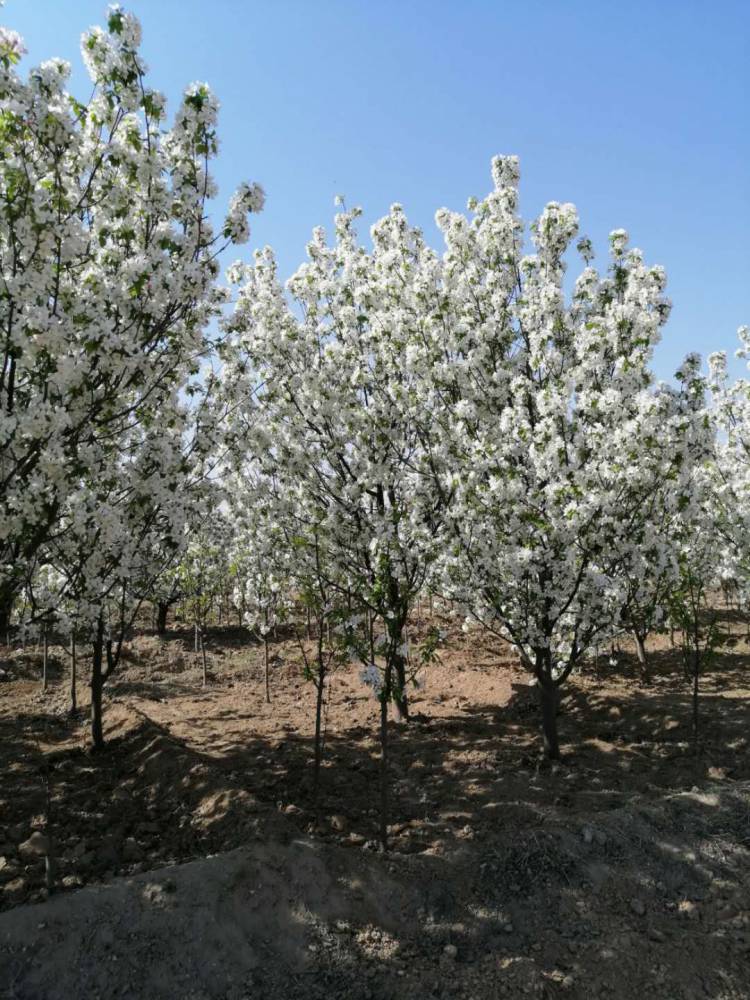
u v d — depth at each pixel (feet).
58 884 19.62
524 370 29.73
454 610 33.88
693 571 33.42
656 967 16.71
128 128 19.35
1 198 16.84
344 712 38.09
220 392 26.55
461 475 26.03
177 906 17.44
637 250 29.40
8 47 16.29
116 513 19.25
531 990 15.90
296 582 32.83
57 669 50.96
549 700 29.17
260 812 22.65
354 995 15.92
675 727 32.37
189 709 39.86
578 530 24.66
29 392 18.71
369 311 31.32
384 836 21.38
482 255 32.17
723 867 20.98
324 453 31.63
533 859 20.63
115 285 18.79
